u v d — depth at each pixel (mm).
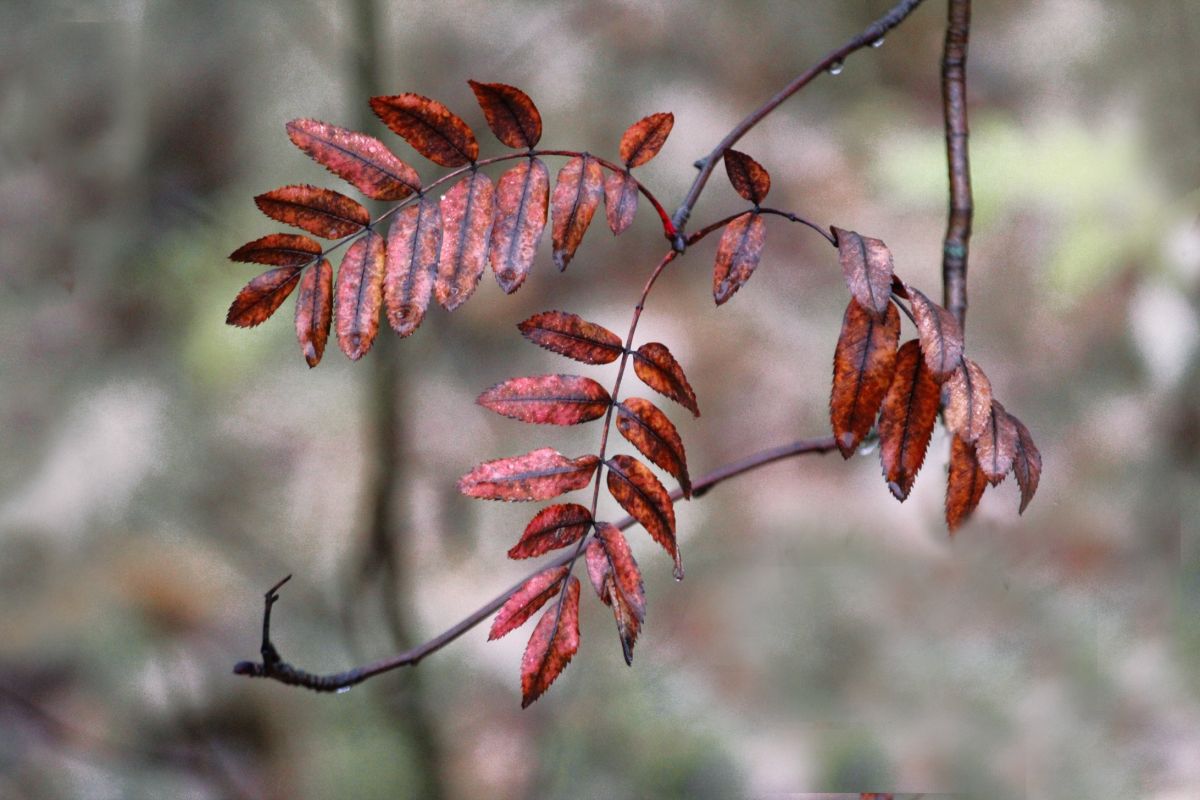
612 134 4195
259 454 3637
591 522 1603
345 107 4102
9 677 2998
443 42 4227
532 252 1606
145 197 4016
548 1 4414
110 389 3793
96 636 3121
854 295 1600
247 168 4074
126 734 2877
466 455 3449
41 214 3996
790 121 4395
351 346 1605
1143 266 3729
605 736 2848
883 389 1606
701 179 1643
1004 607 2998
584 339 1611
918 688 2840
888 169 4199
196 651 3066
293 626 3098
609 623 3131
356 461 3557
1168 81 4125
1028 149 4074
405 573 2807
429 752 2703
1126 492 3281
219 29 4258
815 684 2885
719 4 4574
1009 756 2686
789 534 3213
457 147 1610
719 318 3830
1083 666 2869
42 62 4137
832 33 4605
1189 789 2553
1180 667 2848
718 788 2693
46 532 3447
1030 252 3920
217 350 3836
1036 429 3506
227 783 2729
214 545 3379
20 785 2717
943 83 1752
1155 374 3551
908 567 3059
